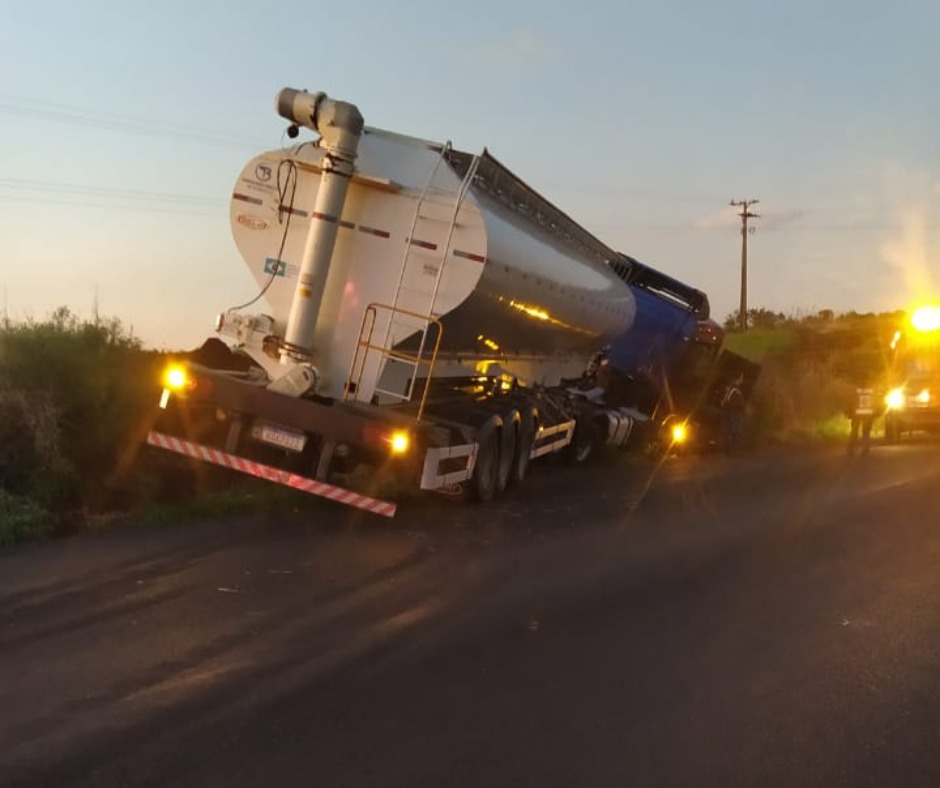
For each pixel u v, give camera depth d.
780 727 5.72
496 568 9.67
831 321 73.31
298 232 12.17
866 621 8.16
